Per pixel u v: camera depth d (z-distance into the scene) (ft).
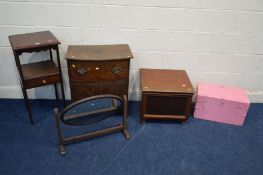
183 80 7.55
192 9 7.20
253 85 8.56
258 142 7.25
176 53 7.92
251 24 7.44
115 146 6.86
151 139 7.14
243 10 7.21
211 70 8.25
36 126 7.44
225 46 7.80
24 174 6.01
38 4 7.05
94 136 6.95
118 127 7.13
